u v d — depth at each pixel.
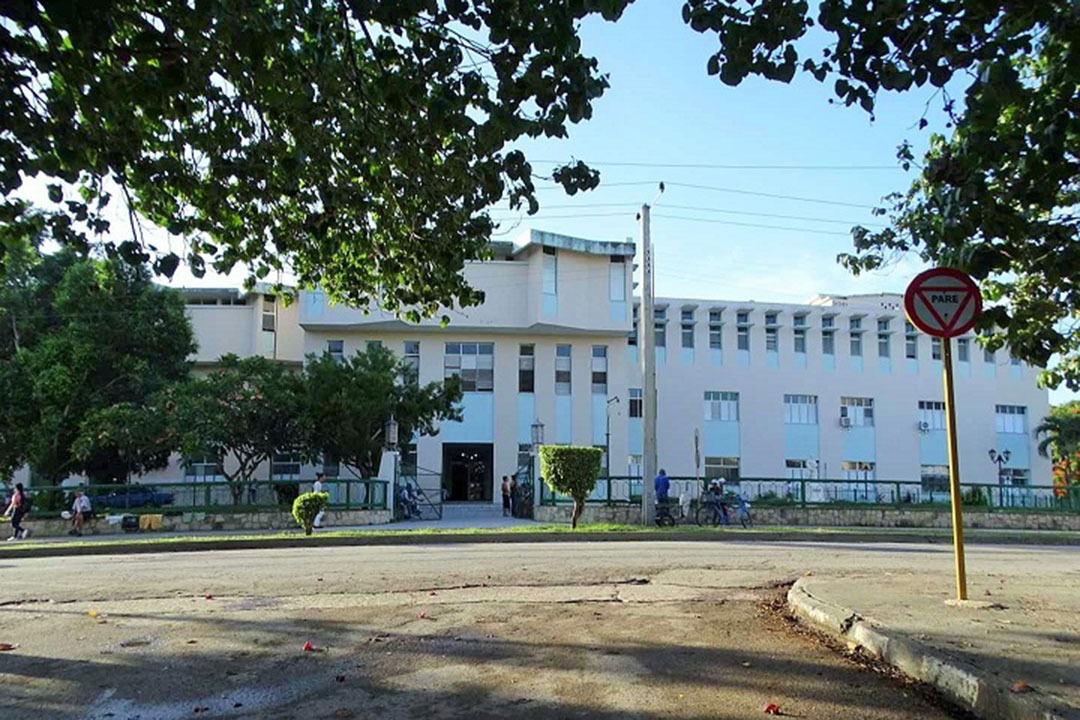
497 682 5.97
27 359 30.84
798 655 6.69
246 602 9.57
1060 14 5.05
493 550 16.34
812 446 50.34
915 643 6.19
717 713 5.14
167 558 16.02
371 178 8.19
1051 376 9.66
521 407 43.53
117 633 7.76
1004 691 4.92
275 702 5.57
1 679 6.14
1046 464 53.06
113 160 7.23
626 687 5.76
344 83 7.26
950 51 5.32
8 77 6.12
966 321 8.03
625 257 44.06
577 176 6.84
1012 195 6.25
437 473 39.53
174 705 5.51
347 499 27.45
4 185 6.80
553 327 42.72
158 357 34.78
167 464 36.97
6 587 10.94
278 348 46.59
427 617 8.50
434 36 6.40
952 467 8.36
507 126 5.84
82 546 18.73
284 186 8.24
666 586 10.80
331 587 10.75
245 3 5.90
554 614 8.67
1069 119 5.46
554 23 5.32
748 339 50.59
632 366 49.03
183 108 6.68
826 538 20.75
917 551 16.56
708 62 5.72
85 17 5.02
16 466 32.12
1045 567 13.41
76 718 5.26
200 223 9.11
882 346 52.38
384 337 43.25
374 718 5.22
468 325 42.72
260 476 42.94
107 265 13.47
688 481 28.19
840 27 5.43
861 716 5.09
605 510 26.34
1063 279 7.27
